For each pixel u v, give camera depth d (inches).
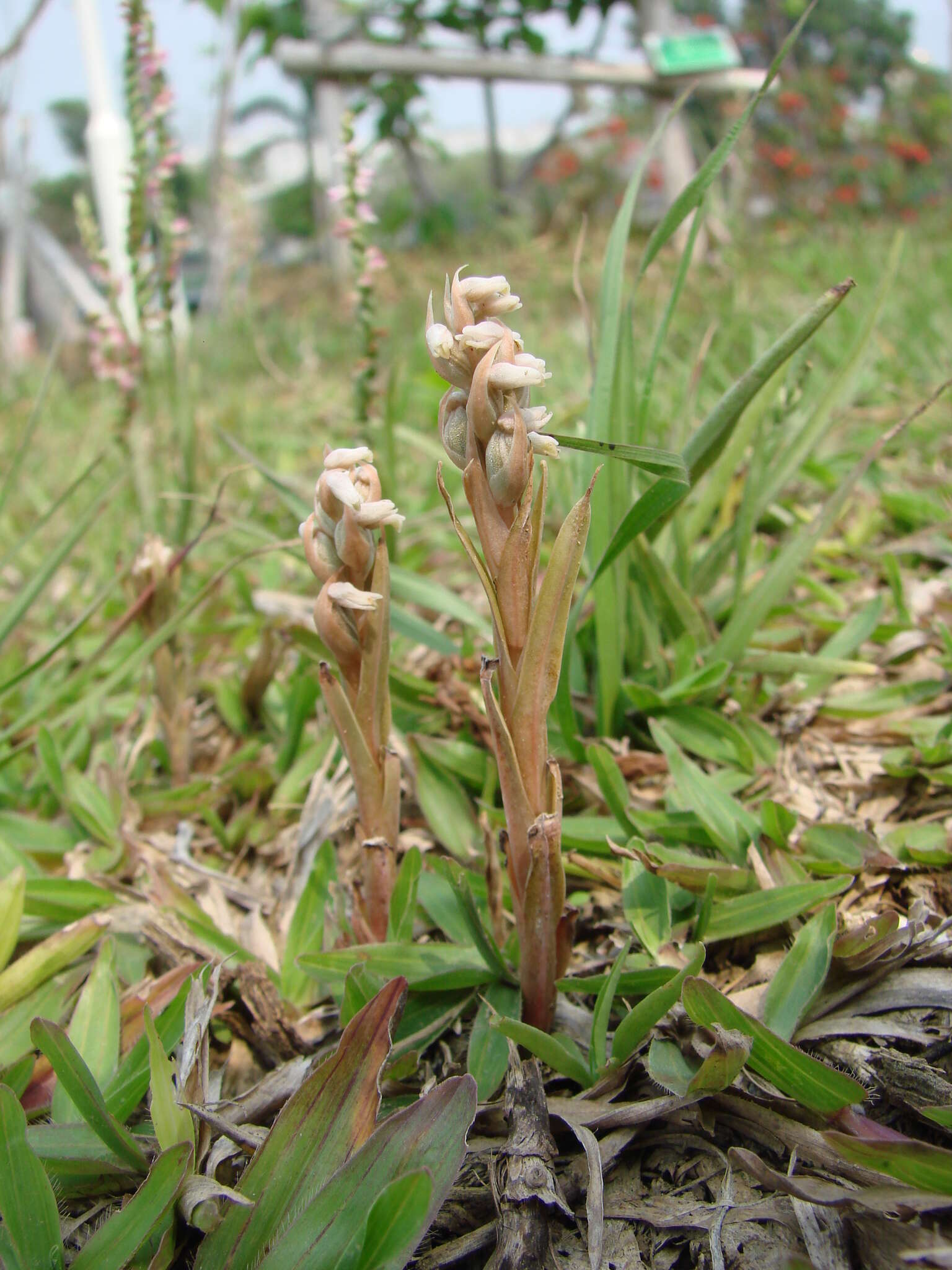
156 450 15.6
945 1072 5.6
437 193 63.4
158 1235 5.0
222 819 9.7
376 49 42.9
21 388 32.3
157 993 6.8
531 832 5.2
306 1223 4.6
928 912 6.2
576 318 30.4
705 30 46.4
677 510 9.5
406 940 6.5
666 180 47.7
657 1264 4.9
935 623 9.7
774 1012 5.8
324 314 38.1
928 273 25.9
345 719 5.7
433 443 13.8
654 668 9.3
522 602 4.8
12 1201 4.8
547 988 5.8
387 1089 6.0
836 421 11.6
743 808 7.4
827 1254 4.7
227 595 14.6
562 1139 5.6
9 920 7.1
